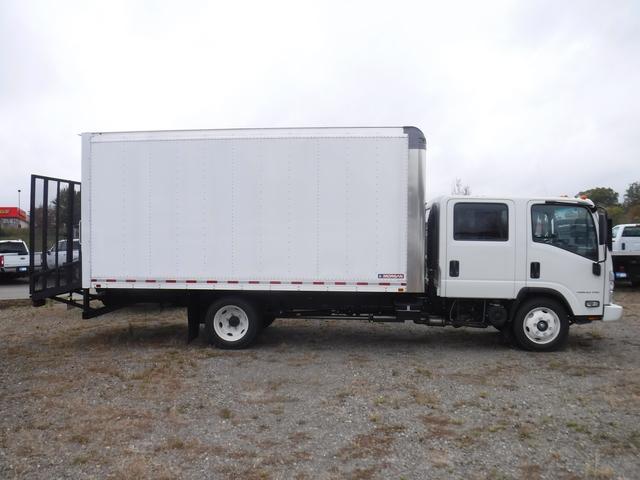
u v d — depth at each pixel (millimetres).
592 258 7531
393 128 7344
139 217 7691
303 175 7445
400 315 7781
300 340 8539
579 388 5832
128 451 4180
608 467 3850
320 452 4168
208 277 7605
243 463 3969
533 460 4012
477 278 7512
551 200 7527
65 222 8250
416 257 7336
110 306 8125
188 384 6027
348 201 7391
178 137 7621
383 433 4559
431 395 5574
